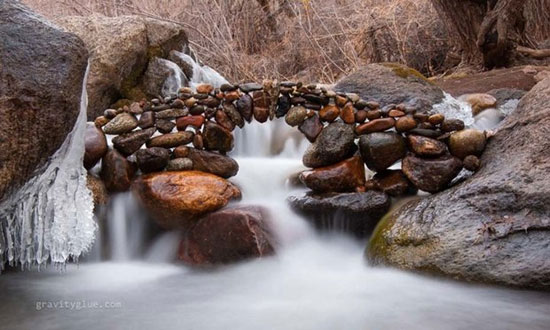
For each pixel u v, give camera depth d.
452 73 8.15
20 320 2.79
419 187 3.66
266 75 9.61
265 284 3.26
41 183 3.35
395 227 3.38
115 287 3.27
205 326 2.68
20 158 3.08
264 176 4.14
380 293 3.03
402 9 9.66
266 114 4.10
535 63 7.69
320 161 3.88
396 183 3.75
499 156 3.51
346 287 3.16
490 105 5.55
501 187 3.17
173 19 9.91
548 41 8.91
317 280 3.29
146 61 6.88
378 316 2.75
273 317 2.78
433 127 3.79
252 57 10.24
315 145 3.94
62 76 3.22
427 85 5.12
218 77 7.86
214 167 3.92
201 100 4.03
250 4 10.57
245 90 4.12
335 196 3.69
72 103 3.29
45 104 3.15
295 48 10.20
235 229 3.49
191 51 7.95
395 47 9.60
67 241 3.49
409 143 3.77
